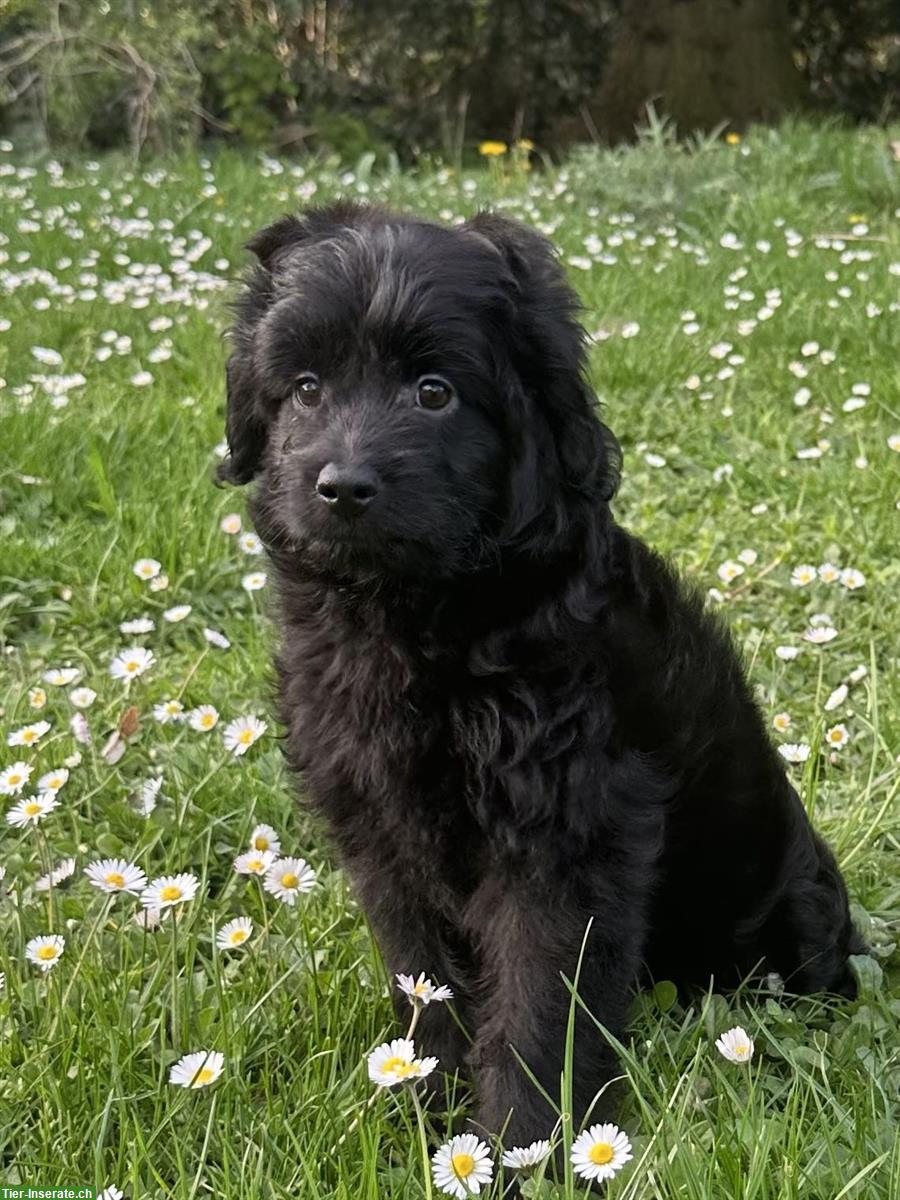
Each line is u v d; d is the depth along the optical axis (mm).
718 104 3168
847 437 1346
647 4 3199
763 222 2129
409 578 599
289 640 656
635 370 1512
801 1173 535
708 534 1159
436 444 594
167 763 870
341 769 632
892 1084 618
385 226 637
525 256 633
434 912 659
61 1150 570
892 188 2256
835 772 890
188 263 1956
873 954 743
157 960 684
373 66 3615
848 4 3590
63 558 1116
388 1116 601
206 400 1424
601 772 603
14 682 980
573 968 602
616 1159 507
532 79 3561
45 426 1292
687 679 659
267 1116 587
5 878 773
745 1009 704
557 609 604
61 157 3066
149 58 3172
